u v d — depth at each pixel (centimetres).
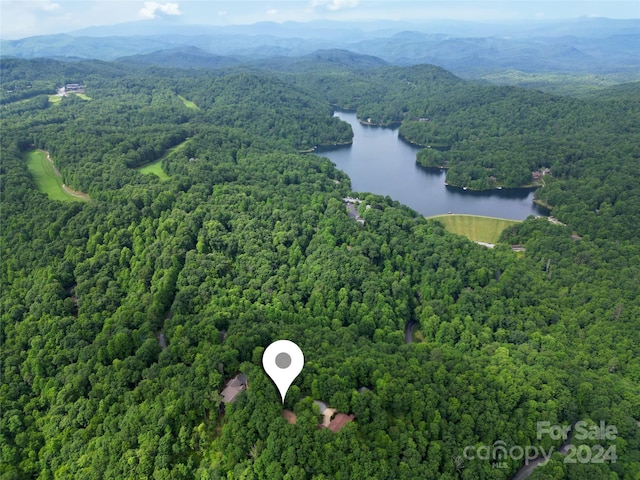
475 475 10200
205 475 9781
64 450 11269
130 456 10250
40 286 17475
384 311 16638
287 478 9100
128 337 13750
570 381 13088
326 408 11125
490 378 12850
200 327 13962
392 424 10912
